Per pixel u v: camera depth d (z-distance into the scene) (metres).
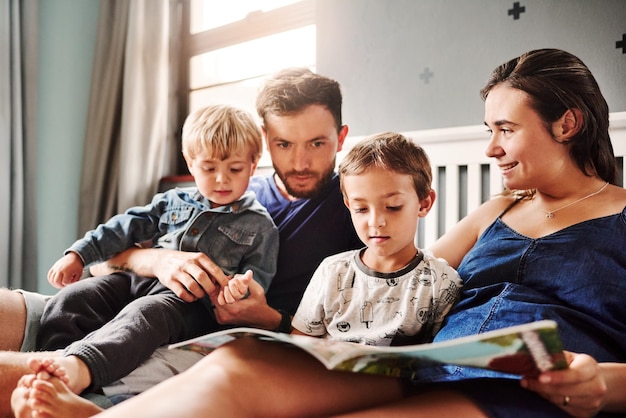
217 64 2.34
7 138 2.18
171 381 0.58
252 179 1.29
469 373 0.71
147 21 2.32
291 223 1.14
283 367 0.62
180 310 1.01
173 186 2.29
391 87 1.61
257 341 0.65
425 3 1.55
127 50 2.29
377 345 0.88
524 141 0.84
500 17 1.42
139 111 2.29
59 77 2.43
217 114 1.14
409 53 1.58
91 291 1.08
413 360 0.58
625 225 0.79
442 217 1.40
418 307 0.87
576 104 0.82
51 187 2.41
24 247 2.24
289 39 2.09
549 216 0.87
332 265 0.95
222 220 1.14
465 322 0.80
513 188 0.89
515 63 0.87
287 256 1.12
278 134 1.13
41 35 2.39
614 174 0.88
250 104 2.23
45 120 2.40
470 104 1.46
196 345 0.68
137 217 1.20
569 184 0.86
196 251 1.12
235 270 1.11
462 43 1.48
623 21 1.24
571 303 0.78
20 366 0.78
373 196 0.89
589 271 0.77
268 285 1.10
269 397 0.60
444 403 0.58
